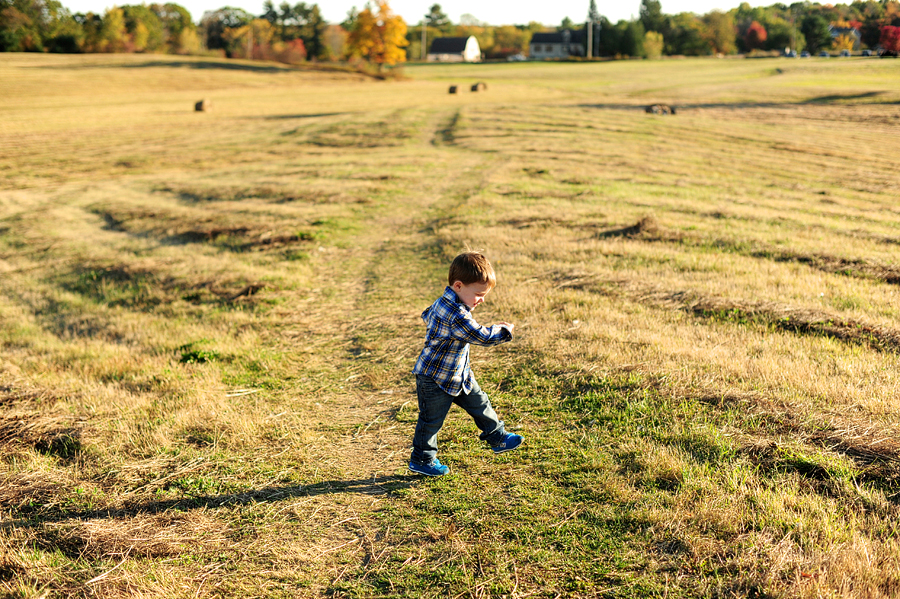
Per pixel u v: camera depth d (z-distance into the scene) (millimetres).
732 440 4137
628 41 110062
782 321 6492
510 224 12117
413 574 3180
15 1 91250
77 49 94062
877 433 4082
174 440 4691
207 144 28891
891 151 23672
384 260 10344
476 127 29516
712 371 5230
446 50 130500
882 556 3016
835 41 114438
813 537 3176
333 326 7406
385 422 4898
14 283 11164
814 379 4980
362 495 3910
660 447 4129
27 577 3197
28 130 34531
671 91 54156
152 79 64750
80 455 4469
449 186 17109
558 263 9227
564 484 3855
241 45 108438
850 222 11984
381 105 45562
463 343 3648
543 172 18703
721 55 122312
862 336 5938
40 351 7453
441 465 4008
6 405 5309
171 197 17812
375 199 15555
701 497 3561
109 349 7219
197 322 7977
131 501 3893
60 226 15406
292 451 4488
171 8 125125
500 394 5176
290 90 60938
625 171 18969
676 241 10328
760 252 9453
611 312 7016
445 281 8844
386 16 76125
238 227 13031
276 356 6516
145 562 3320
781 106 40594
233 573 3246
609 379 5203
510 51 138750
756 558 3053
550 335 6348
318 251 11148
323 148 26297
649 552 3203
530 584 3049
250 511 3766
